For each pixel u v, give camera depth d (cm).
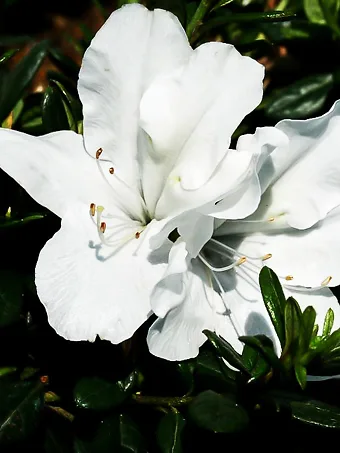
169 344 36
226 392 37
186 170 37
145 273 37
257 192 36
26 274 40
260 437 37
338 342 36
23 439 38
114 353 40
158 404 39
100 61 37
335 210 39
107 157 38
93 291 37
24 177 37
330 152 38
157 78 37
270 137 36
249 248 39
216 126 37
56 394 40
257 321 38
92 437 39
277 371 36
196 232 36
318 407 36
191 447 38
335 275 39
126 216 39
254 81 37
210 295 38
